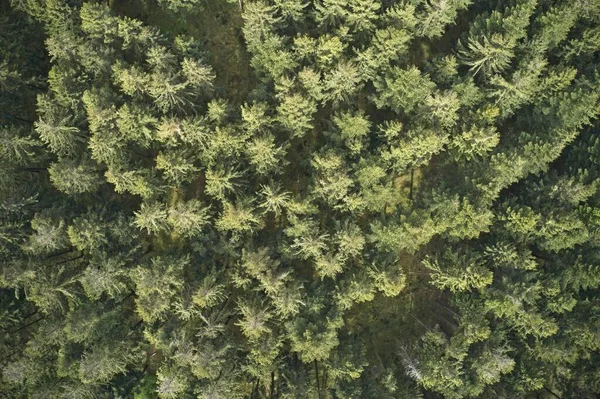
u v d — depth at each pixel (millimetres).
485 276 45188
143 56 47344
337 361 46344
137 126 45000
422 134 45750
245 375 48531
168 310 46219
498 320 48906
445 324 53094
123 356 45531
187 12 50188
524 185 49219
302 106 45406
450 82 47656
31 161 47125
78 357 44375
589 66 47125
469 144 46625
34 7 44125
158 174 48906
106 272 43469
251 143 45781
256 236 49188
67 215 45781
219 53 52969
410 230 45875
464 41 48500
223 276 48562
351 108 48656
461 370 47094
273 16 46719
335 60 46094
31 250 43250
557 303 46406
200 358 43312
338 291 47250
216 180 45031
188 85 45750
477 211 45406
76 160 45188
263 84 47531
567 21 44750
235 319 51156
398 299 53906
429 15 46125
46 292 42906
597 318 46406
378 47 45594
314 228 46812
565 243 45781
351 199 46406
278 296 45375
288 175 52500
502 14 46906
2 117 46312
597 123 48406
